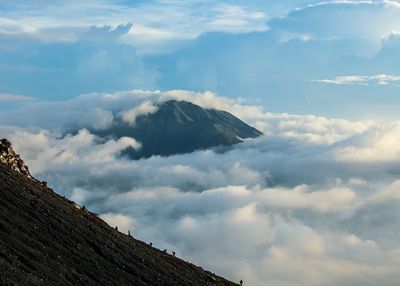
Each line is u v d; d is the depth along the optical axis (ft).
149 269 414.82
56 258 317.63
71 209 478.18
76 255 349.61
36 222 364.17
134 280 369.50
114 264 382.22
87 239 396.78
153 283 387.34
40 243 324.80
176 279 429.79
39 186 509.76
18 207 374.63
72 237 381.40
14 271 244.22
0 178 423.64
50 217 393.70
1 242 280.51
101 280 329.93
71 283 289.94
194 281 455.22
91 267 344.08
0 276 226.17
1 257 257.34
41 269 276.82
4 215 334.44
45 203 428.15
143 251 478.18
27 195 415.44
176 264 504.43
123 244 450.30
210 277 512.22
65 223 401.49
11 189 405.39
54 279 275.80
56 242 348.59
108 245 415.85
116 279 349.61
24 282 237.86
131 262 408.05
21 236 312.91
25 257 278.87
